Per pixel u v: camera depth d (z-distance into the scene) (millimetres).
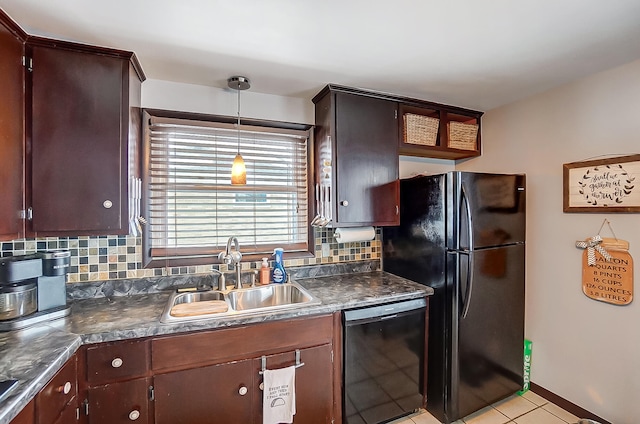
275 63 1723
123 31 1402
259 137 2201
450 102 2371
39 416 1030
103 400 1344
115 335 1347
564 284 2074
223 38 1473
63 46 1439
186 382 1463
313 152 2301
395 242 2426
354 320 1798
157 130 1976
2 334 1303
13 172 1316
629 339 1771
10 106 1300
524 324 2307
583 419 1912
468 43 1525
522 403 2188
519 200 2203
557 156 2096
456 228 1947
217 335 1512
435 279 2062
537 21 1337
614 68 1807
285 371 1627
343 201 2041
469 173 1972
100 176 1490
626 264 1775
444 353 2006
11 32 1300
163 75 1878
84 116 1469
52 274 1487
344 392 1793
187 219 2049
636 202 1715
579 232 1990
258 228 2219
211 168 2092
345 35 1452
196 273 2027
